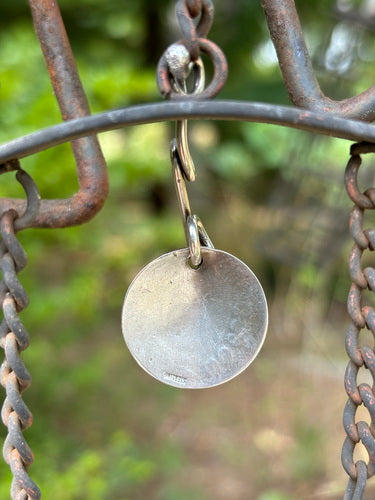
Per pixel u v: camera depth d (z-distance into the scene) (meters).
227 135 0.92
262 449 0.56
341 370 0.64
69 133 0.13
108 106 0.41
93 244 0.57
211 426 0.60
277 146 0.84
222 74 0.13
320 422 0.58
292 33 0.14
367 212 0.49
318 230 0.53
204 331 0.14
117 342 0.72
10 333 0.14
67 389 0.53
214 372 0.14
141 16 0.81
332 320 0.71
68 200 0.14
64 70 0.15
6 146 0.13
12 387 0.13
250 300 0.14
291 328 0.74
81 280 0.52
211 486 0.51
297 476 0.52
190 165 0.14
